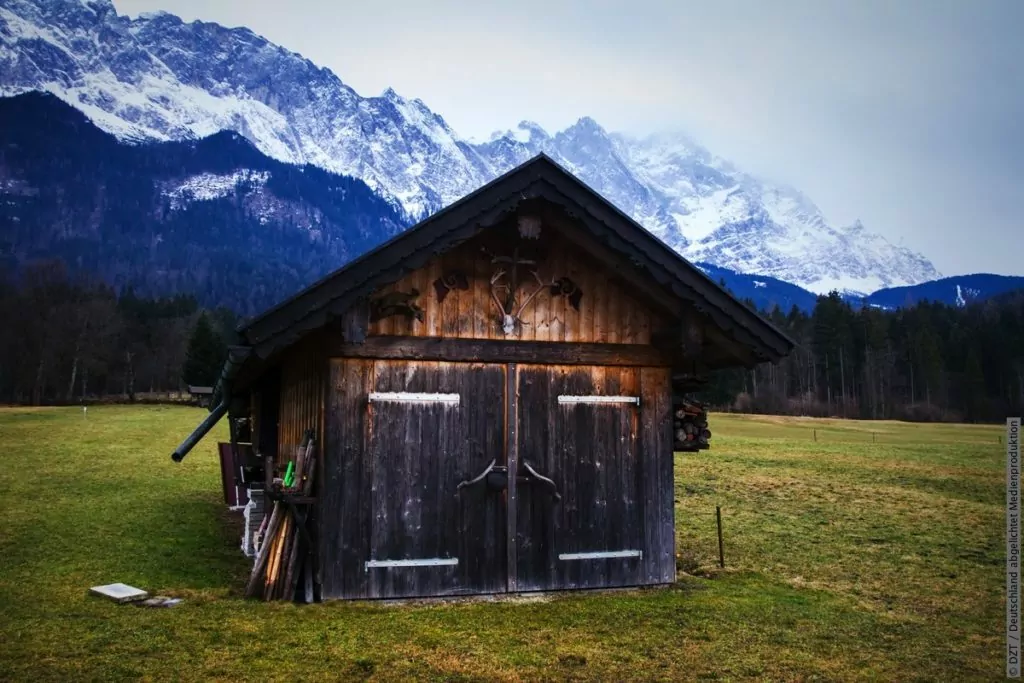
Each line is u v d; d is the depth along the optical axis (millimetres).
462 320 12789
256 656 9688
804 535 19562
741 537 19125
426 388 12609
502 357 12883
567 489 13141
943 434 61594
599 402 13422
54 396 91750
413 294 12391
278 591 12094
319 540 12023
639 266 12562
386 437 12383
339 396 12250
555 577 12984
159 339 102562
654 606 12344
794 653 10570
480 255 12961
